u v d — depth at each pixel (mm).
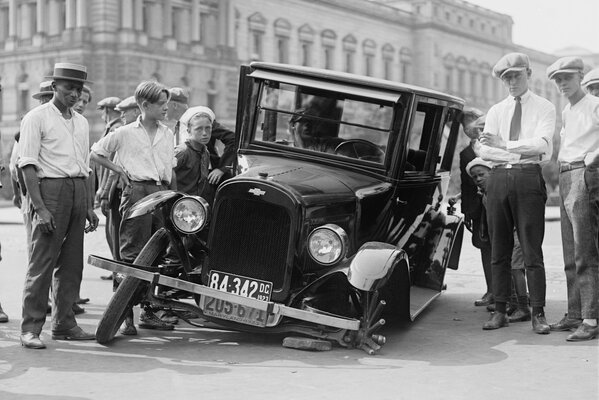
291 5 69250
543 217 7312
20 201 8734
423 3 88375
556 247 16500
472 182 8680
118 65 54438
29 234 7453
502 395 5270
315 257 6199
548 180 44594
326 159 7438
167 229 6625
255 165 7328
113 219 8352
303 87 7531
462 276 11883
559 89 7156
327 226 6219
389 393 5281
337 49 75188
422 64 86625
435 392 5320
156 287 6945
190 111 7996
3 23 59062
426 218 8469
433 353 6520
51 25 56312
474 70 94750
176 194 6719
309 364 6043
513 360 6281
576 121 7078
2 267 12383
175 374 5699
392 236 7578
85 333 6836
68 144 6547
